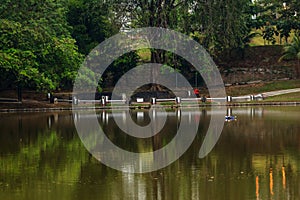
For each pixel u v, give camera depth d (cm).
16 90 5747
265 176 1888
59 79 5338
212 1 6200
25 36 4984
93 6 6328
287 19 7075
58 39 5316
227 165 2097
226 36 6272
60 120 4078
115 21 6141
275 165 2078
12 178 1898
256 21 7169
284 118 3919
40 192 1706
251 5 7212
